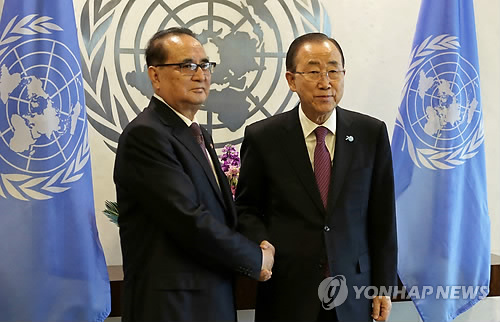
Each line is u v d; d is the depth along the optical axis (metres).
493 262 2.51
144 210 1.61
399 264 2.32
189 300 1.57
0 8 2.08
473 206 2.33
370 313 1.78
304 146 1.77
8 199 1.98
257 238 1.76
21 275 1.97
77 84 2.07
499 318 2.75
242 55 2.64
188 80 1.63
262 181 1.83
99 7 2.55
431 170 2.31
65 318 2.01
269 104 2.66
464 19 2.36
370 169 1.77
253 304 2.22
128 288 1.65
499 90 2.75
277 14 2.65
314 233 1.71
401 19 2.73
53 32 2.03
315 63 1.68
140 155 1.57
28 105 1.99
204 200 1.62
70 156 2.04
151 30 2.58
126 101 2.58
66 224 2.03
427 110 2.32
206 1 2.62
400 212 2.34
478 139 2.35
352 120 1.82
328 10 2.68
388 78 2.73
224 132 2.64
